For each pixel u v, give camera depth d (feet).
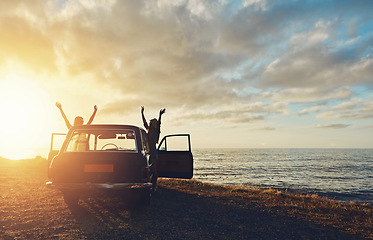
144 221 15.28
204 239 12.51
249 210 19.69
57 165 16.24
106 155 16.47
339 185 200.75
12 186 28.66
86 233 12.81
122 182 16.08
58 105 21.02
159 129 22.80
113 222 14.89
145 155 17.48
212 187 35.04
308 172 359.05
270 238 13.08
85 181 16.01
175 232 13.42
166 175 26.04
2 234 12.41
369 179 264.72
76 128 17.85
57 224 14.30
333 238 13.42
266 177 265.95
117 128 18.04
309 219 17.40
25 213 16.72
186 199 23.30
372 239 13.44
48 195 23.45
